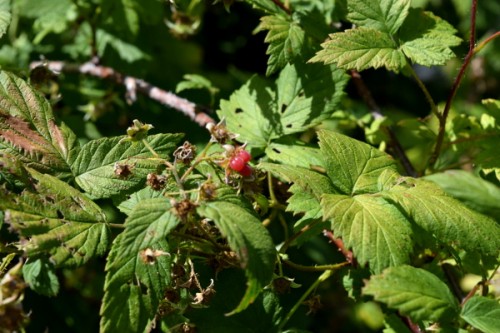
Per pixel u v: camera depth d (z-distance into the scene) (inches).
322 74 28.0
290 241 25.2
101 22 34.1
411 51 26.9
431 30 27.3
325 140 25.0
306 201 24.7
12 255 24.0
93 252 23.1
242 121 28.1
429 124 32.6
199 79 31.9
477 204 28.2
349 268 25.5
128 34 33.5
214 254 24.6
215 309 25.2
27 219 22.9
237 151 23.7
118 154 24.8
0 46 30.9
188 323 24.8
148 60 35.0
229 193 23.4
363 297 24.9
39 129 24.8
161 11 33.5
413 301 22.9
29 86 25.2
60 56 34.8
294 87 28.1
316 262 33.7
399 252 23.3
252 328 25.2
